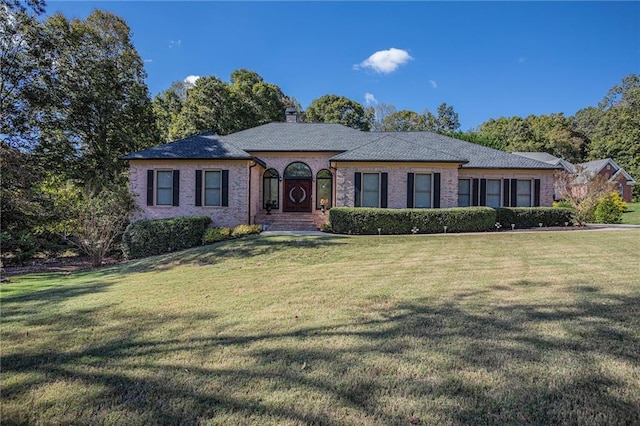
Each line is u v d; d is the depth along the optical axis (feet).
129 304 19.25
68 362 11.59
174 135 95.96
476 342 12.37
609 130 169.99
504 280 22.06
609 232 47.83
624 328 13.43
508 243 39.22
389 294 19.43
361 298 18.78
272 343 12.77
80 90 62.95
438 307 16.70
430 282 22.11
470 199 62.18
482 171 62.03
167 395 9.37
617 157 150.92
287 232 50.93
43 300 21.01
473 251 34.47
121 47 69.82
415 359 11.15
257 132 71.82
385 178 54.39
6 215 46.19
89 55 65.36
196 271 29.73
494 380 9.75
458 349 11.82
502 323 14.24
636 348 11.64
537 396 8.93
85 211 43.24
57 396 9.41
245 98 111.55
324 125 75.92
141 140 75.51
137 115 72.59
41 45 57.16
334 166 54.90
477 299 17.92
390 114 185.88
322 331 13.88
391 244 39.81
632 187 132.57
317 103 156.56
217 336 13.71
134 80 72.13
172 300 19.84
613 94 189.37
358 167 54.54
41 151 60.18
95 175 63.36
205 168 53.21
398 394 9.16
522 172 61.87
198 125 96.22
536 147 164.96
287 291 20.99
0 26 53.93
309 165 64.34
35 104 57.77
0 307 19.35
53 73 59.62
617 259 28.53
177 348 12.59
